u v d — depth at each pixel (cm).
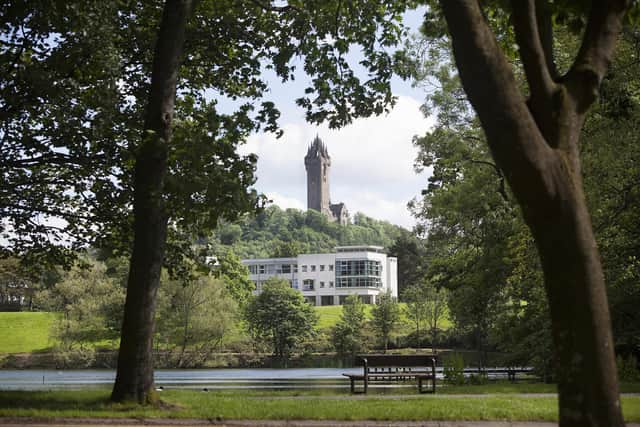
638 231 2306
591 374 562
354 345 7612
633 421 1063
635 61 1984
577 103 629
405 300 7681
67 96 1636
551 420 1113
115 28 1673
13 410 1200
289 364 6694
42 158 1833
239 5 1847
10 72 1659
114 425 1072
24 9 1556
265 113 1561
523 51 629
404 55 1866
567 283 578
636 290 2388
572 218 584
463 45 597
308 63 1825
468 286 3303
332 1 1784
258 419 1123
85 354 6141
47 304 6119
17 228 2016
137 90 1892
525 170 581
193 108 2103
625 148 2044
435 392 1766
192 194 1441
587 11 873
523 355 2764
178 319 6272
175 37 1418
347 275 14138
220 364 6438
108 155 1827
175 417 1148
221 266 2098
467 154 2927
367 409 1216
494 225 3009
